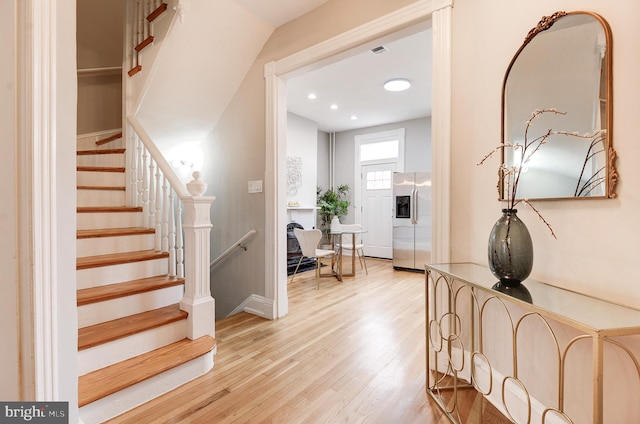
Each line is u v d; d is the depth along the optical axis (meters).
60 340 1.16
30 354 1.08
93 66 3.78
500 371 1.64
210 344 2.01
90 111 3.70
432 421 1.53
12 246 1.09
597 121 1.21
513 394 1.53
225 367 2.04
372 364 2.08
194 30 2.59
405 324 2.80
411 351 2.27
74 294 1.22
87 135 3.65
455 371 1.59
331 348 2.32
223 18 2.65
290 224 5.46
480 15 1.80
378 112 5.60
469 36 1.87
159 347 1.94
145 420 1.53
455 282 1.93
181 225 2.30
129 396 1.60
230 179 3.28
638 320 0.97
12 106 1.08
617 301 1.14
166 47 2.60
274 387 1.81
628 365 1.10
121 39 3.90
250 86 3.10
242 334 2.57
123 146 3.01
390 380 1.89
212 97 3.13
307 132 6.06
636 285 1.09
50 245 1.11
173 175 2.31
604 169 1.18
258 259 3.04
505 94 1.63
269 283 2.95
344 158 7.00
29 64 1.07
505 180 1.61
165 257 2.41
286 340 2.46
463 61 1.89
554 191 1.38
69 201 1.20
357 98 4.87
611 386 1.14
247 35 2.86
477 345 1.83
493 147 1.71
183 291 2.32
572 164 1.30
